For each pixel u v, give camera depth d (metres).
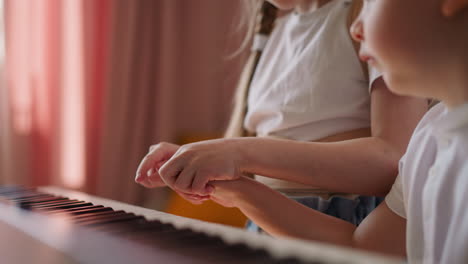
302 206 0.59
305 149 0.60
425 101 0.64
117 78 2.27
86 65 2.24
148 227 0.38
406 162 0.51
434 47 0.40
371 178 0.60
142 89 2.36
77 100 2.23
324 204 0.72
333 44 0.76
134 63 2.35
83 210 0.52
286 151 0.59
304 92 0.76
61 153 2.20
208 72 2.47
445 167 0.43
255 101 0.90
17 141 2.12
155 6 2.40
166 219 0.43
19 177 2.13
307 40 0.82
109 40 2.26
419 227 0.47
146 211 0.51
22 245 0.36
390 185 0.60
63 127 2.21
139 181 0.67
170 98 2.39
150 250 0.31
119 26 2.28
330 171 0.59
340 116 0.73
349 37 0.75
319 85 0.75
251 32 1.20
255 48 1.00
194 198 0.62
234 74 2.42
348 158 0.59
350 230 0.57
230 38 2.44
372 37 0.43
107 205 0.56
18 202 0.62
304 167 0.59
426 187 0.45
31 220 0.47
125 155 2.32
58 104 2.20
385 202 0.55
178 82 2.45
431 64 0.41
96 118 2.28
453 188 0.42
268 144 0.60
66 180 2.21
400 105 0.62
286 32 0.90
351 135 0.73
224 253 0.28
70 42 2.21
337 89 0.74
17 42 2.11
